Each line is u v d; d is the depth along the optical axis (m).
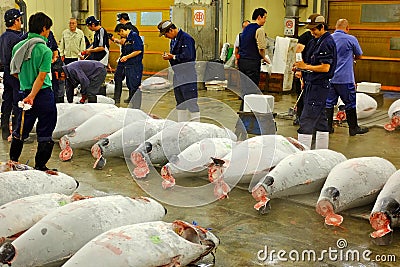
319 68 5.39
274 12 12.82
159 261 2.60
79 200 3.19
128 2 14.95
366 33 11.69
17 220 3.05
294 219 3.87
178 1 11.36
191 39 6.60
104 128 5.43
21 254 2.73
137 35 8.45
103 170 5.09
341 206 3.75
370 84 9.44
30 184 3.71
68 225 2.88
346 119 7.35
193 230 2.91
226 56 12.39
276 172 4.05
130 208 3.16
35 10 15.02
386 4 11.35
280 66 11.20
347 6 11.83
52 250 2.79
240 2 13.14
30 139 6.18
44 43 4.56
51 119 4.75
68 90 7.42
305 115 5.59
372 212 3.50
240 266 3.11
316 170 4.12
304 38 6.84
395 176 3.66
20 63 4.54
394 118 7.16
